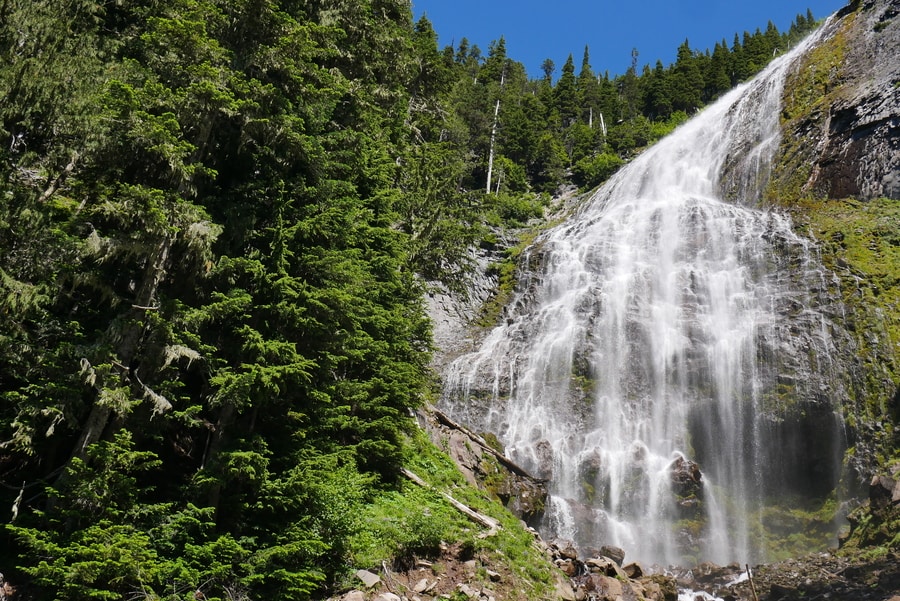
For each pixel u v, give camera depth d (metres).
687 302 29.98
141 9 15.73
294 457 11.91
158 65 12.00
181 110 11.49
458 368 29.70
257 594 9.88
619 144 71.69
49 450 10.54
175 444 12.55
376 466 14.23
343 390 13.95
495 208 49.66
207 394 11.97
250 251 12.79
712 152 45.75
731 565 19.73
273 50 12.77
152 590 8.86
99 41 14.77
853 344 24.97
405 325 16.58
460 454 18.06
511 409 28.22
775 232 30.95
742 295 29.16
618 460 25.44
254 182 13.62
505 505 18.00
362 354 14.32
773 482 24.67
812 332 26.00
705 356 27.81
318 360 12.91
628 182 49.41
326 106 14.52
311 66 13.57
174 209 10.55
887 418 22.77
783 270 29.19
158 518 9.95
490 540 12.91
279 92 12.66
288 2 15.94
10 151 12.34
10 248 10.56
